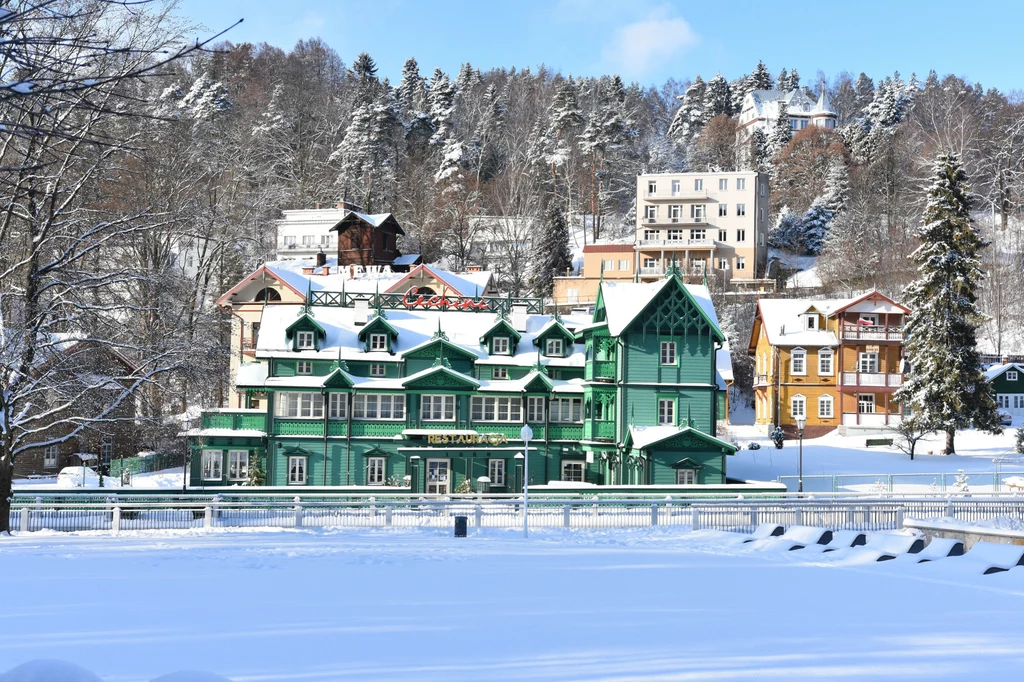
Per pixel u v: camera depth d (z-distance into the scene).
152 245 62.06
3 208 30.36
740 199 133.12
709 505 39.69
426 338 60.44
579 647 14.79
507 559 27.61
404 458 57.16
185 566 25.36
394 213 139.62
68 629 16.22
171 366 38.75
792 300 88.19
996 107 173.00
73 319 36.53
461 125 180.38
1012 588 21.59
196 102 135.38
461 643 15.08
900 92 179.50
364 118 151.38
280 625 16.62
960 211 73.69
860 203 137.00
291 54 192.62
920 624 16.88
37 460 66.69
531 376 57.66
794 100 192.75
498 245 129.00
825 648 14.73
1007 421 83.56
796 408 84.25
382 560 27.00
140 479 62.62
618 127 167.38
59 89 8.69
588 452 58.34
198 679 9.53
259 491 46.84
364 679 12.65
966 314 73.56
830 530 31.72
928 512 41.69
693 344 57.56
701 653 14.33
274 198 113.44
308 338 58.59
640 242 130.38
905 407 83.12
